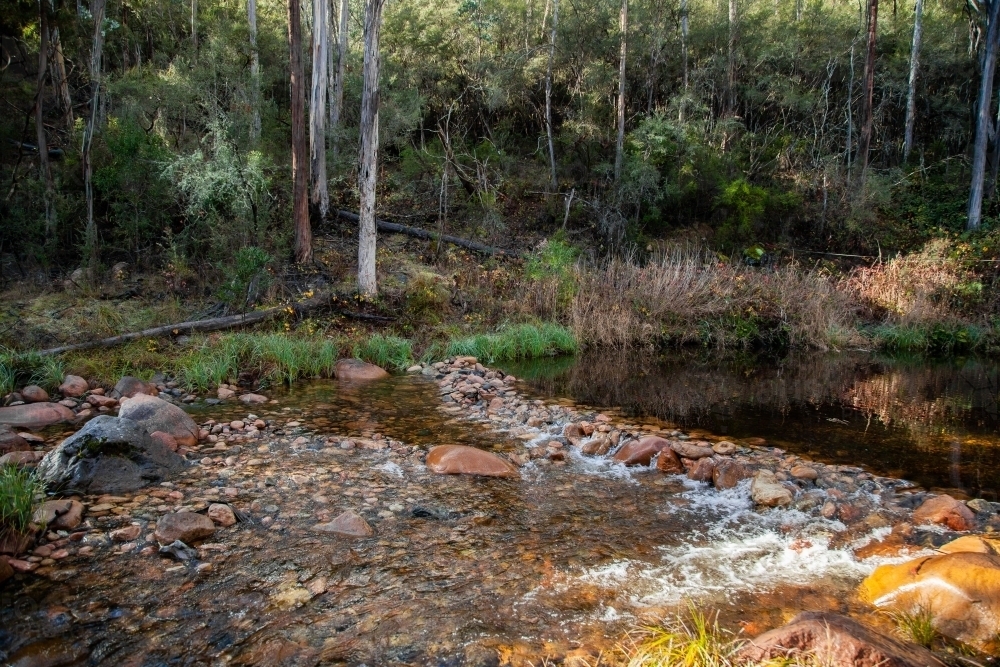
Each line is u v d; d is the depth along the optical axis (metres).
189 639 3.18
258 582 3.71
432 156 17.89
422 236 15.78
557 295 13.47
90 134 11.91
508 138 21.50
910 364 12.47
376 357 10.28
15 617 3.30
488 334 11.78
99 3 12.39
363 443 6.27
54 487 4.82
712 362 11.98
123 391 7.69
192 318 10.52
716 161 19.03
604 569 3.96
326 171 16.58
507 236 17.11
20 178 12.30
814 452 6.58
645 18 20.08
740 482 5.45
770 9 24.75
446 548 4.19
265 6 23.03
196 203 12.06
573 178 19.88
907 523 4.74
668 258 15.55
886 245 18.97
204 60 14.84
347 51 21.69
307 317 11.33
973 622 3.24
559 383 9.72
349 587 3.68
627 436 6.68
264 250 12.08
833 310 14.23
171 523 4.20
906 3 28.61
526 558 4.08
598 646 3.16
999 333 14.12
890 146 24.50
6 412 6.54
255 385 8.70
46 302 10.29
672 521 4.73
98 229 12.42
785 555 4.21
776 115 23.19
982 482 5.73
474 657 3.07
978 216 18.92
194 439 6.20
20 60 16.91
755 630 3.32
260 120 15.70
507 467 5.69
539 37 21.69
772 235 19.38
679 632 3.25
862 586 3.80
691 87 20.77
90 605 3.44
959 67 24.56
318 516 4.61
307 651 3.10
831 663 2.75
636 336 12.98
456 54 20.03
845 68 24.31
